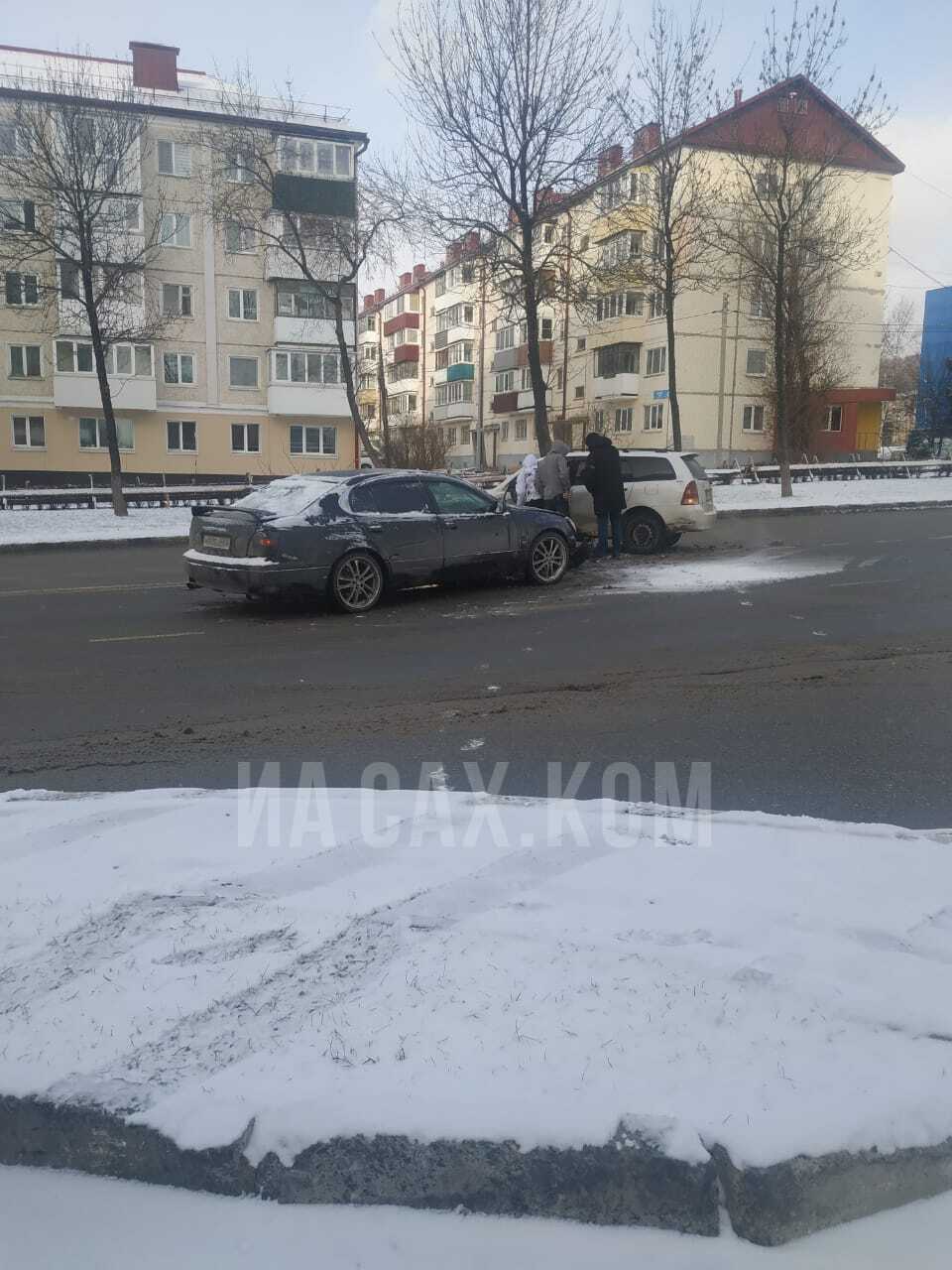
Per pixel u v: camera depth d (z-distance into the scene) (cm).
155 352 4088
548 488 1407
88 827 386
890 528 1883
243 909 309
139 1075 229
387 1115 212
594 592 1123
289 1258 198
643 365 4606
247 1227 206
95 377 3934
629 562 1371
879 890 321
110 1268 197
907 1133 210
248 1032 243
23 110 2545
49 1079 228
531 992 256
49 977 270
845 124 2461
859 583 1150
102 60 3928
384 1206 209
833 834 378
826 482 3212
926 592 1077
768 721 594
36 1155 222
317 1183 210
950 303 4722
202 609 1055
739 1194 200
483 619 971
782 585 1145
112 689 692
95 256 2806
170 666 768
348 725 594
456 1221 206
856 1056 229
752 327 4434
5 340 3881
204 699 660
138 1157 216
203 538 1039
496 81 2162
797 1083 220
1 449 3928
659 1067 225
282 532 982
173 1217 208
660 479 1457
